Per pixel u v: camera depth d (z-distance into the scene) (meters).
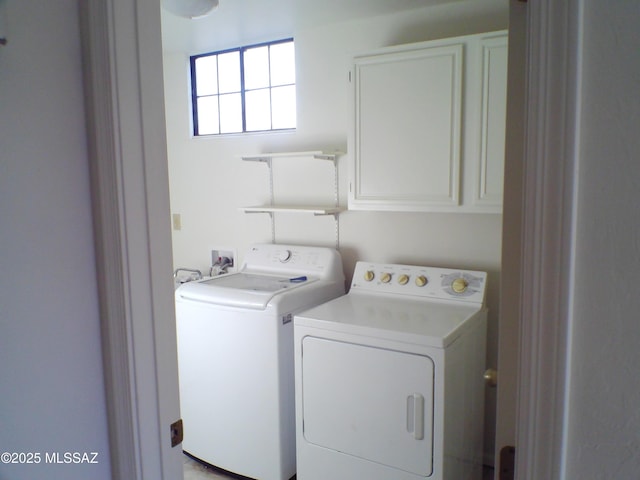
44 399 0.93
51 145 0.92
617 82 0.50
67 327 0.96
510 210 0.66
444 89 2.05
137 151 0.98
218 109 3.10
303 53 2.66
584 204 0.53
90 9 0.92
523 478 0.61
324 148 2.66
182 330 2.43
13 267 0.88
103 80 0.93
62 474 0.97
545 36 0.53
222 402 2.33
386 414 1.81
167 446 1.07
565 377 0.56
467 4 2.22
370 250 2.60
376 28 2.44
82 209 0.98
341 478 1.93
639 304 0.51
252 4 2.24
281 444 2.18
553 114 0.54
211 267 3.17
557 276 0.55
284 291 2.25
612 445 0.54
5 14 0.84
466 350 1.92
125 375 1.00
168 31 2.64
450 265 2.41
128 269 0.97
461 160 2.06
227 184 3.05
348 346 1.88
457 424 1.86
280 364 2.15
